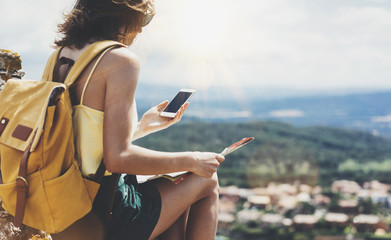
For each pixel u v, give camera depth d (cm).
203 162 139
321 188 7556
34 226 123
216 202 156
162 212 145
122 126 122
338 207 6350
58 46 142
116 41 139
